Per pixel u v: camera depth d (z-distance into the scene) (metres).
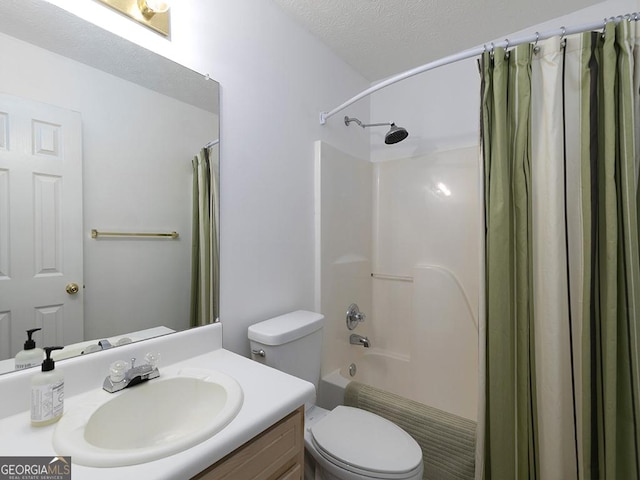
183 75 1.11
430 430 1.36
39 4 0.81
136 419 0.80
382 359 2.12
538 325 1.15
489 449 1.19
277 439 0.77
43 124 0.81
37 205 0.81
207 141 1.19
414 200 2.12
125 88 0.97
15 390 0.73
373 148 2.31
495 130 1.19
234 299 1.29
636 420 0.98
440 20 1.60
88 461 0.54
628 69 1.01
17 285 0.77
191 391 0.89
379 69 2.11
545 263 1.13
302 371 1.34
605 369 1.03
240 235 1.32
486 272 1.20
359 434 1.16
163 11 1.01
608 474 1.00
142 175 1.01
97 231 0.91
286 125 1.55
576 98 1.10
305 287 1.67
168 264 1.08
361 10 1.52
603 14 1.49
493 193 1.18
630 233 1.00
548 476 1.11
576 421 1.09
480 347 1.20
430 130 2.07
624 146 1.01
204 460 0.58
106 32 0.93
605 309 1.03
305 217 1.67
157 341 0.99
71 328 0.86
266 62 1.43
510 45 1.18
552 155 1.11
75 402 0.77
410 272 2.14
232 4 1.27
